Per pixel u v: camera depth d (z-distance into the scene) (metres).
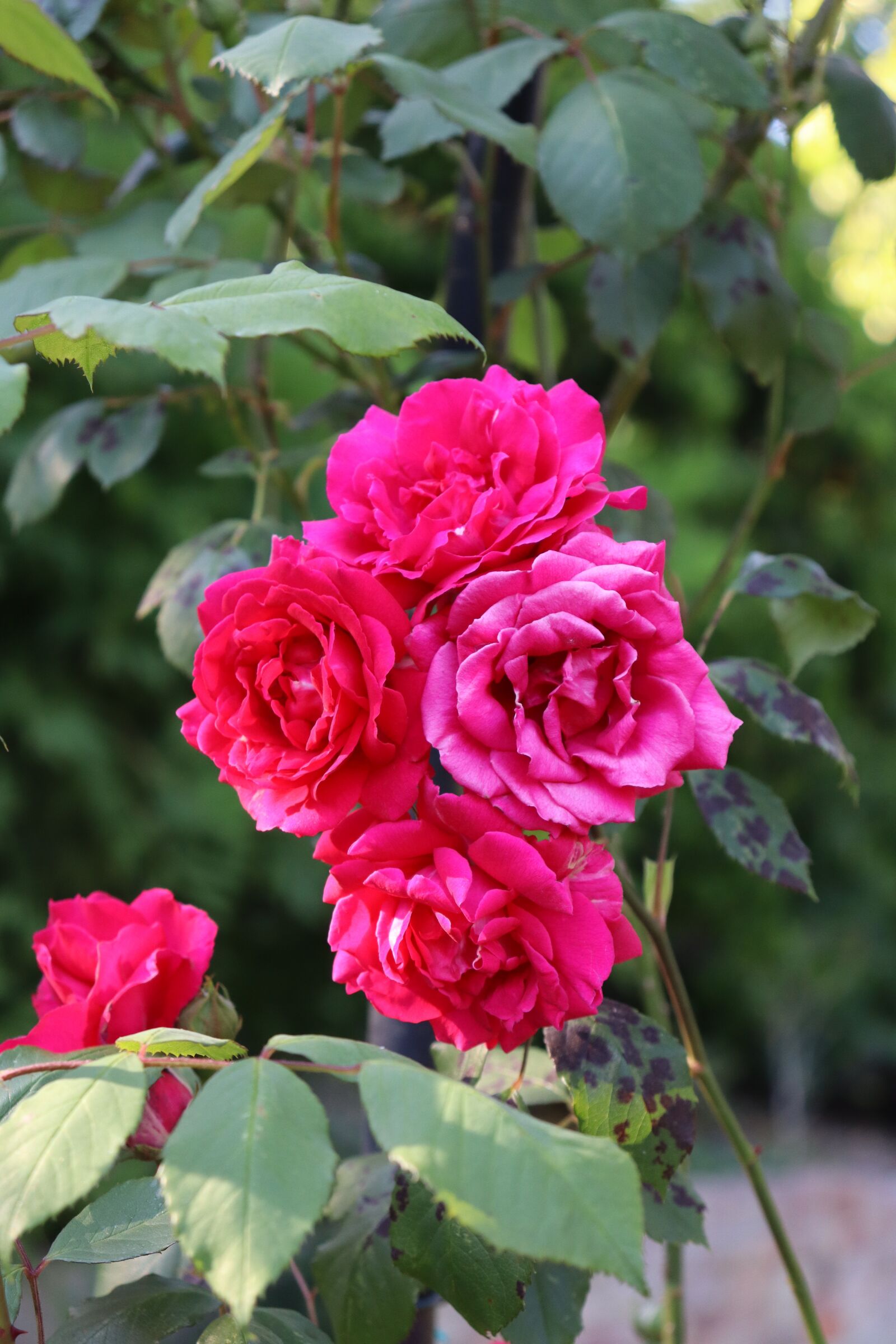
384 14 0.90
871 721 4.30
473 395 0.69
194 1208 0.59
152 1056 0.66
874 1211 2.68
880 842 4.28
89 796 2.83
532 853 0.65
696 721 0.66
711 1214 2.68
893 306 4.42
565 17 0.90
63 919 0.75
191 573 0.85
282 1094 0.61
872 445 4.16
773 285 0.88
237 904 3.35
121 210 1.02
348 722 0.66
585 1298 0.77
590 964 0.66
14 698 2.78
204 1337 0.73
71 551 2.85
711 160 2.02
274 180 0.91
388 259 2.78
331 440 0.93
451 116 0.79
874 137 0.89
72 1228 0.72
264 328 0.63
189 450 3.05
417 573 0.67
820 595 0.83
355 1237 0.78
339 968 0.68
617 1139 0.72
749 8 0.91
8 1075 0.64
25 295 0.86
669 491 3.77
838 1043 4.39
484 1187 0.59
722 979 4.19
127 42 1.01
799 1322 2.16
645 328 0.89
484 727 0.65
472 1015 0.67
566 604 0.65
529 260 1.01
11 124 0.97
